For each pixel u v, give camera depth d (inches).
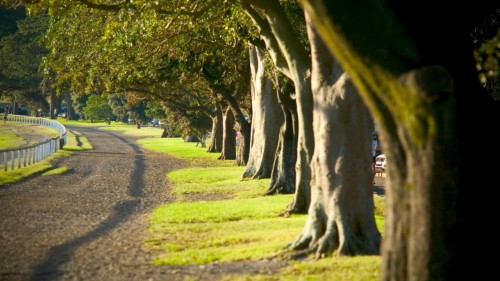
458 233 512.7
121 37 1556.3
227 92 3289.9
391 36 507.8
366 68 506.6
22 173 2456.9
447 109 490.9
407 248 530.3
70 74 2171.5
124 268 917.2
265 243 1119.0
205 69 2839.6
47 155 3513.8
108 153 4192.9
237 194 2034.9
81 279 842.8
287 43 1366.9
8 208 1553.9
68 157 3629.4
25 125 7032.5
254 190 2100.1
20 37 7755.9
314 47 1061.8
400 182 532.1
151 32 1749.5
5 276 850.1
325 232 1052.5
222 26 1835.6
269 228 1300.4
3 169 2512.3
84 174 2672.2
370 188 1066.7
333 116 1055.6
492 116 602.2
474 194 533.3
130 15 1456.7
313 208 1072.8
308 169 1507.1
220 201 1817.2
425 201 508.1
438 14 587.5
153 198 1920.5
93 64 2006.6
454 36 616.4
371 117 1089.4
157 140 6220.5
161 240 1170.6
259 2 1321.4
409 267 523.5
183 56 2284.7
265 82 2465.6
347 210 1045.2
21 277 846.5
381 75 502.3
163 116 5905.5
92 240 1155.9
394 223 538.0
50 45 1915.6
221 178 2600.9
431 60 541.6
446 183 505.0
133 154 4197.8
